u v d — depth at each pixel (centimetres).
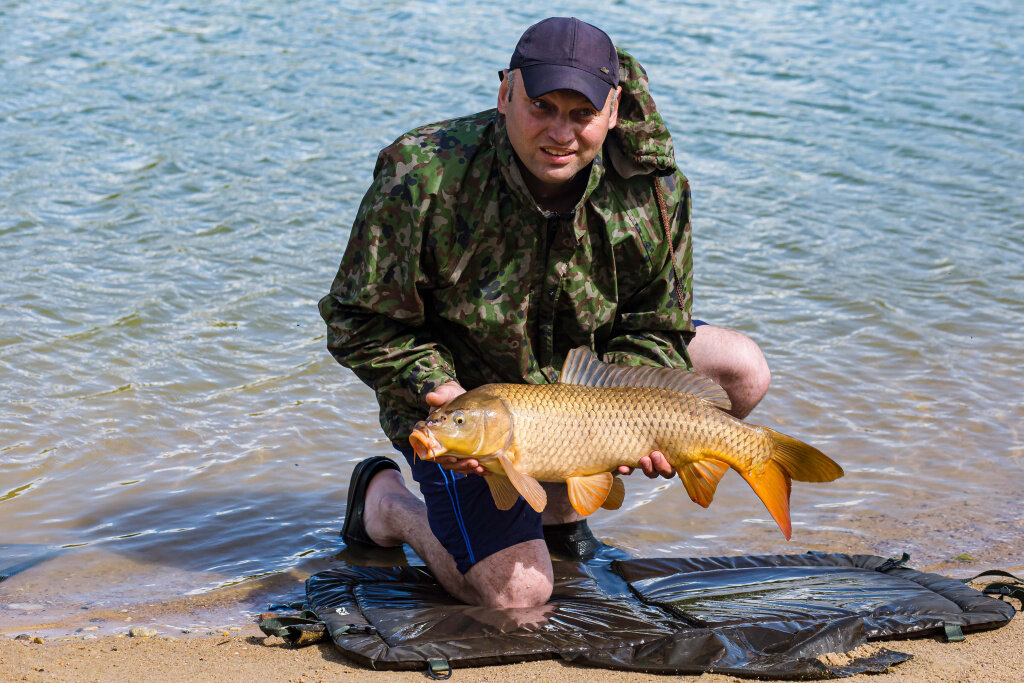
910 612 376
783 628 363
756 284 803
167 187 960
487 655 347
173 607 406
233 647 366
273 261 809
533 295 400
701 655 346
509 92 368
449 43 1524
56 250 806
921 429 585
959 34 1747
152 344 665
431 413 344
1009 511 496
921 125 1265
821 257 862
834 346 698
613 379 378
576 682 333
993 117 1302
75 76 1293
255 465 534
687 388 376
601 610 388
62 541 457
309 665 348
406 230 383
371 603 395
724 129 1227
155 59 1384
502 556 393
